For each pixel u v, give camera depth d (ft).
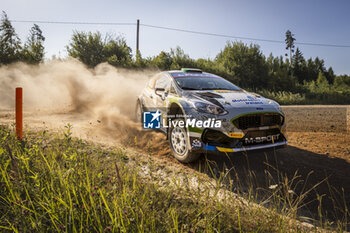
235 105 11.14
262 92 69.51
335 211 8.28
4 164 7.61
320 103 66.90
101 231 5.34
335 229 6.97
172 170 10.71
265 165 12.18
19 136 10.96
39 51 61.31
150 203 6.72
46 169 8.13
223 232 6.17
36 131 14.51
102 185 7.70
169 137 13.12
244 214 7.06
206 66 71.31
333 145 15.49
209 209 6.79
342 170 11.62
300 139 17.12
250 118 10.87
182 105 11.96
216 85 14.61
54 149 10.52
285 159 13.03
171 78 14.96
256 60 78.02
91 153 10.94
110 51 68.18
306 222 7.44
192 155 11.43
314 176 11.02
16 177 7.16
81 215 5.53
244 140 10.72
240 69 76.28
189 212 6.76
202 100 11.69
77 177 7.46
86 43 65.46
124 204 6.23
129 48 73.87
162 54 70.23
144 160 11.45
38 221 5.50
